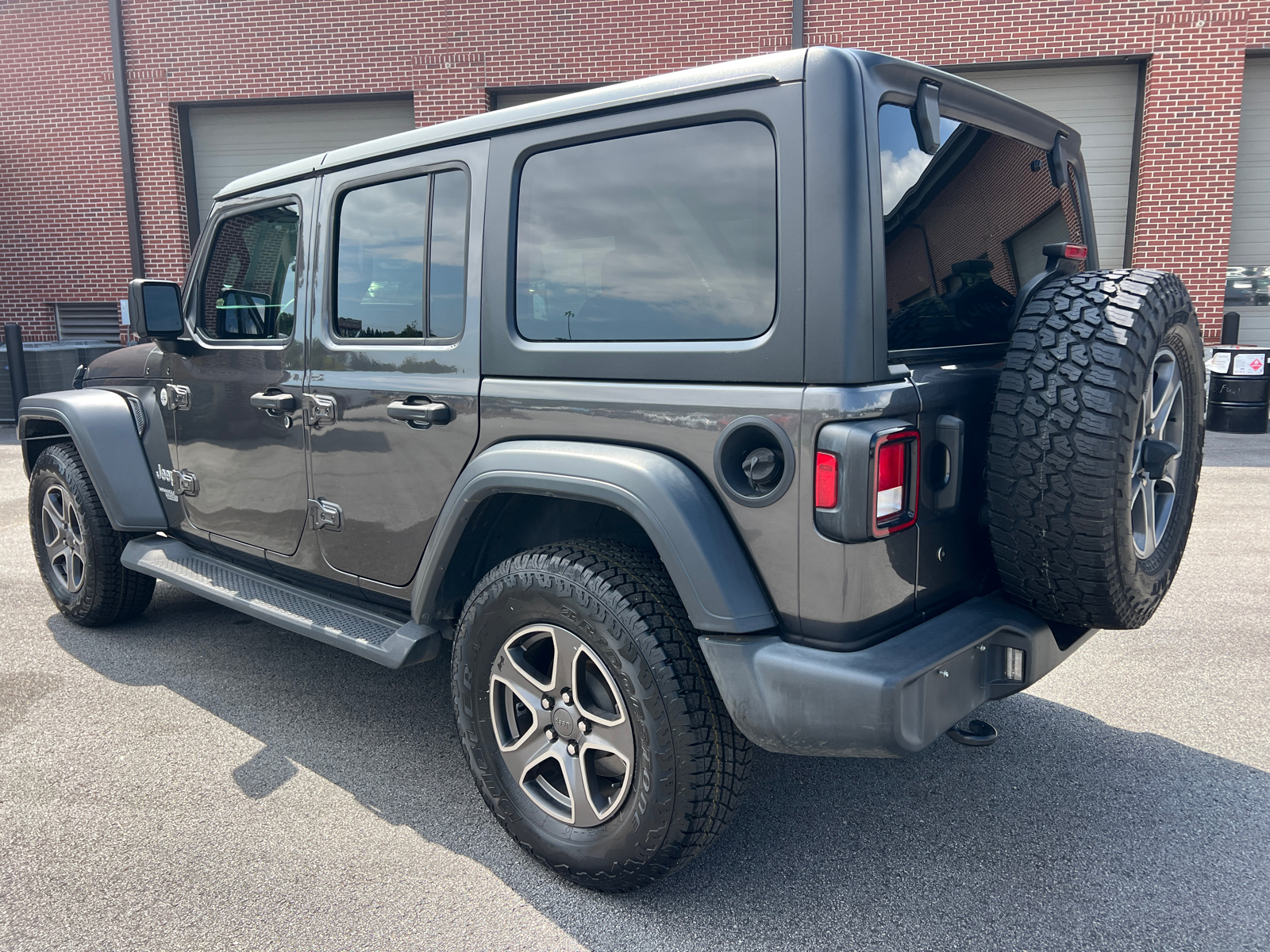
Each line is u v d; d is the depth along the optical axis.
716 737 2.00
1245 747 2.97
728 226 1.92
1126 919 2.11
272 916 2.15
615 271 2.12
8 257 14.20
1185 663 3.68
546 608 2.12
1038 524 1.96
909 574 1.94
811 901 2.19
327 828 2.53
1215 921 2.10
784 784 2.79
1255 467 8.01
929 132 1.94
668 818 1.99
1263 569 4.96
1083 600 2.00
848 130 1.76
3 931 2.10
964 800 2.67
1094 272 2.14
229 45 13.02
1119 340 1.91
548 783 2.33
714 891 2.23
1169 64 11.25
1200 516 6.23
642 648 1.97
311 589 3.16
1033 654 2.05
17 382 11.34
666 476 1.93
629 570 2.06
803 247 1.79
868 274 1.78
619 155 2.10
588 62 12.21
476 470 2.26
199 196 13.95
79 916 2.15
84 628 4.22
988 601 2.17
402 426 2.56
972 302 2.22
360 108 13.25
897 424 1.81
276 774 2.84
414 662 2.57
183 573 3.49
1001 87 11.89
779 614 1.91
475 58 12.45
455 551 2.44
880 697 1.76
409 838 2.49
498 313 2.33
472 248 2.39
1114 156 11.86
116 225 13.88
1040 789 2.72
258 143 13.60
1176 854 2.38
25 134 13.82
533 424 2.23
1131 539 2.00
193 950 2.03
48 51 13.53
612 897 2.22
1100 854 2.38
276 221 3.05
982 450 2.14
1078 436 1.90
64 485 3.95
